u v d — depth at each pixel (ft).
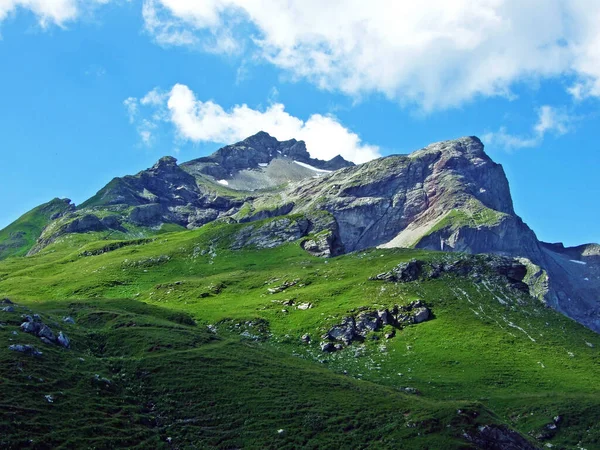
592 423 414.41
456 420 340.39
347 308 592.60
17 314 387.34
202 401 342.44
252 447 307.99
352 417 343.87
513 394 459.73
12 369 309.63
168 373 364.38
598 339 579.48
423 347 533.96
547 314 615.57
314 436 322.55
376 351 529.45
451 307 599.57
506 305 618.44
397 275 654.53
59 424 282.36
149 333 424.87
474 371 493.77
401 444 319.06
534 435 402.72
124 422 304.71
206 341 435.12
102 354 388.37
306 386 382.42
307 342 542.57
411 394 424.05
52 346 360.89
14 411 277.64
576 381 487.61
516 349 535.19
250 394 357.61
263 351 448.65
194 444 305.53
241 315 592.60
